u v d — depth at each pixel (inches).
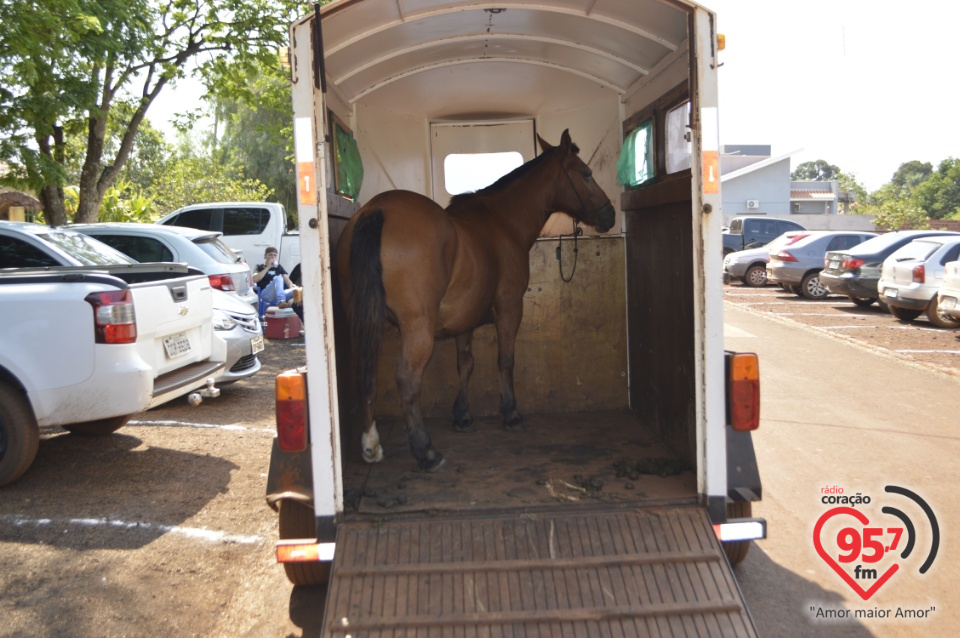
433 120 230.4
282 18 610.5
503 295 182.2
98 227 418.0
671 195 161.5
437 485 147.1
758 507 196.5
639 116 194.4
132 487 208.1
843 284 609.9
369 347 139.5
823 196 2174.0
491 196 188.2
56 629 135.0
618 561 118.7
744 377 129.5
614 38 170.1
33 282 200.7
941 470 224.2
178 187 1139.9
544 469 158.7
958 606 146.0
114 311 198.2
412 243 144.6
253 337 320.5
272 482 128.7
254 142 1282.0
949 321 492.4
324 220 123.1
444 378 218.5
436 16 158.6
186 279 236.5
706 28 122.3
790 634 135.9
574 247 218.2
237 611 145.8
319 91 121.9
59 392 197.3
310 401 124.1
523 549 121.1
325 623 110.8
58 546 168.7
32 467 222.5
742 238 994.1
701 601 113.7
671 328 169.3
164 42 595.2
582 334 220.1
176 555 167.5
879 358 408.8
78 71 463.8
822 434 263.4
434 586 115.3
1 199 676.1
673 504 131.2
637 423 201.6
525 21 169.0
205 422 278.2
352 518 126.9
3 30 359.6
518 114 231.5
